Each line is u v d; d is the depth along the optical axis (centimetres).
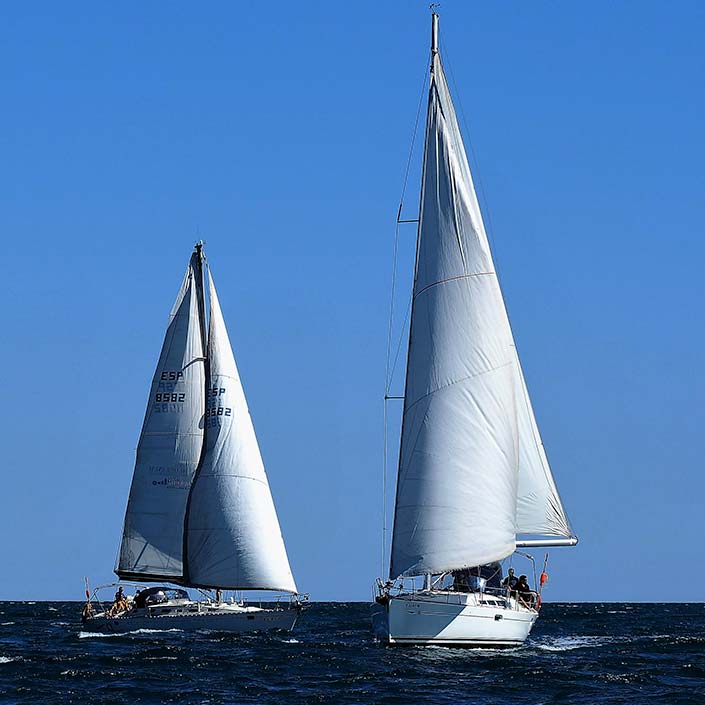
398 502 16150
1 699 13062
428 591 15888
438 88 16575
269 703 12756
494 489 15975
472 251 16262
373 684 13962
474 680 14262
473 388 16062
